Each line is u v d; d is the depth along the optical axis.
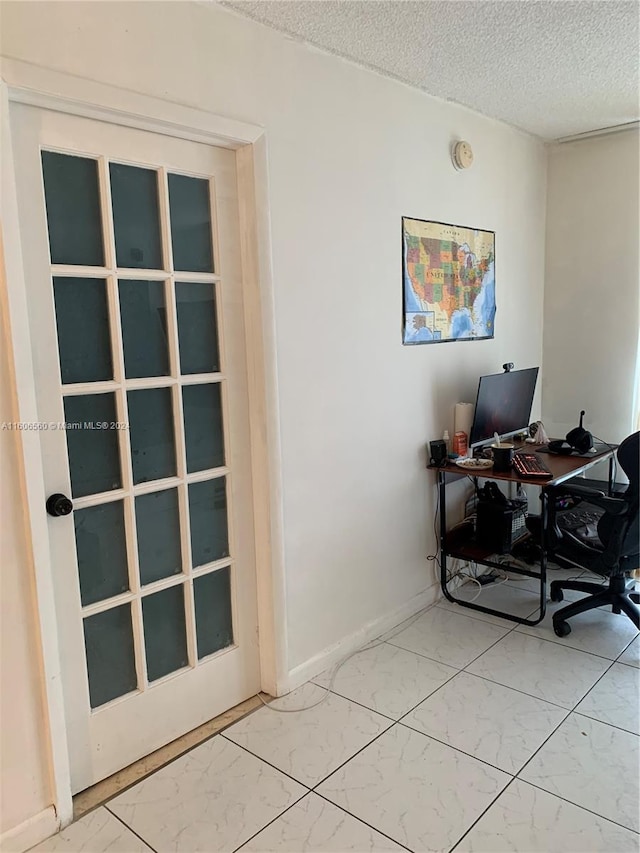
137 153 1.92
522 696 2.41
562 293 3.97
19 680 1.74
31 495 1.70
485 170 3.34
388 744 2.15
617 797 1.89
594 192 3.76
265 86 2.18
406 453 3.01
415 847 1.73
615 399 3.85
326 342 2.52
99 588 1.98
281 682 2.46
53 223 1.77
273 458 2.33
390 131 2.72
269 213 2.22
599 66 2.62
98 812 1.88
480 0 2.04
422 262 2.97
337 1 2.03
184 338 2.13
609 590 2.93
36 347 1.74
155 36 1.87
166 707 2.17
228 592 2.37
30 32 1.61
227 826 1.82
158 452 2.10
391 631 2.96
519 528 3.38
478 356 3.45
